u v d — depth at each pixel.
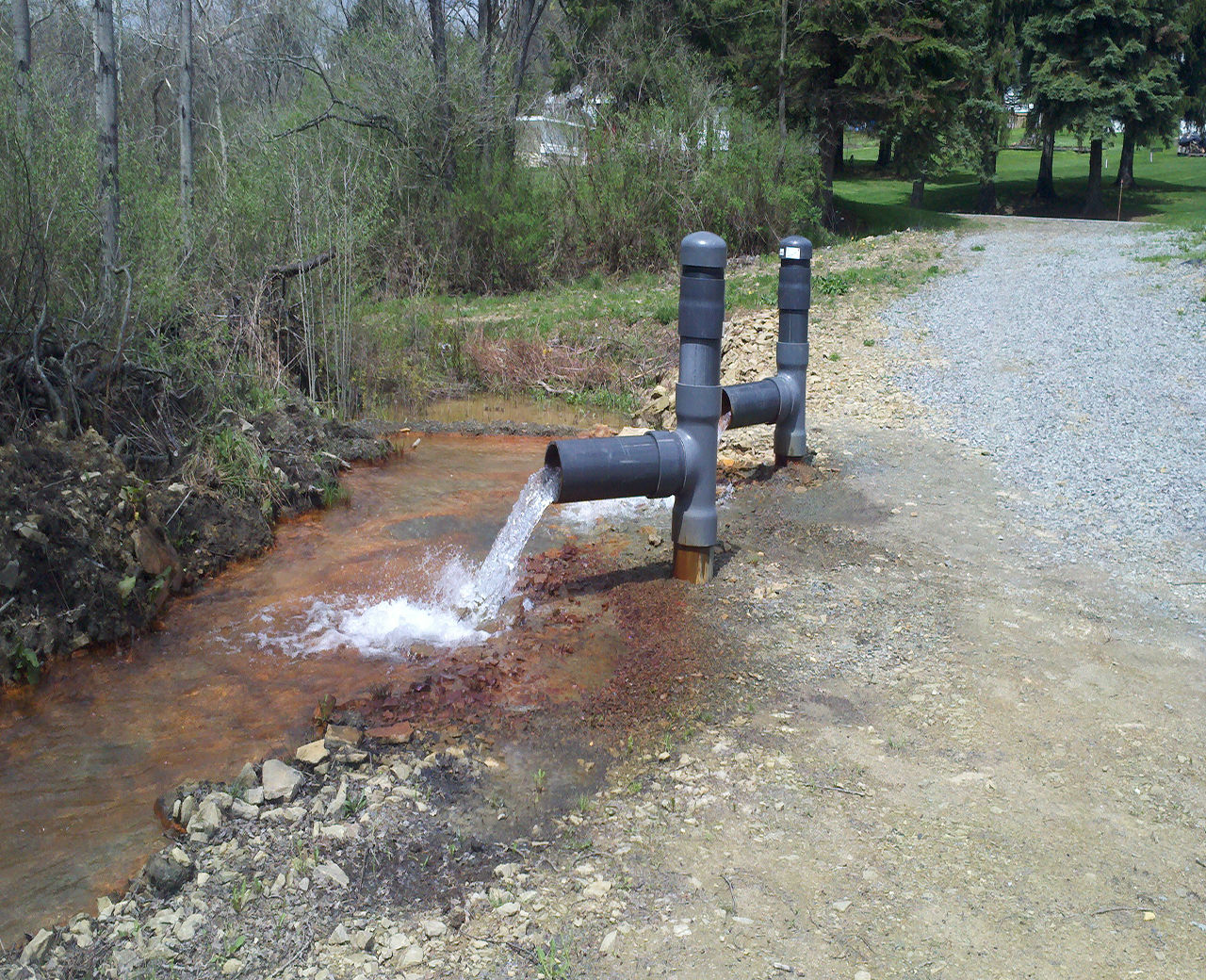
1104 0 38.56
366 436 10.58
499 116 23.89
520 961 3.13
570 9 31.02
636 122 24.11
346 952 3.17
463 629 5.99
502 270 23.03
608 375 14.50
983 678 5.08
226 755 4.59
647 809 4.00
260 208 12.37
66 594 5.79
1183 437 9.48
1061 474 8.55
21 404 7.45
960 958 3.16
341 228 12.70
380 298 16.53
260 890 3.47
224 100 29.33
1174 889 3.51
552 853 3.73
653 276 22.67
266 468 8.23
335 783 4.21
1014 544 7.01
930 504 7.89
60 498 6.24
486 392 14.41
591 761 4.41
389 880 3.55
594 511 8.28
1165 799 4.05
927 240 24.23
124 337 8.48
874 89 27.34
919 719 4.70
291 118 22.47
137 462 7.70
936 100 28.33
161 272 9.27
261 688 5.29
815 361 13.52
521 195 23.42
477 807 4.06
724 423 8.00
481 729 4.71
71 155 8.51
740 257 23.11
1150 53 40.94
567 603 6.27
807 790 4.12
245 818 3.92
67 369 7.65
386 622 6.14
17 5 12.77
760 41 28.38
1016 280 18.64
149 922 3.32
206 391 8.96
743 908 3.38
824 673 5.19
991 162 41.53
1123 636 5.55
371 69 22.81
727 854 3.70
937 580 6.38
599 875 3.58
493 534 7.79
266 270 11.73
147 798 4.27
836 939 3.24
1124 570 6.48
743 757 4.38
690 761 4.36
